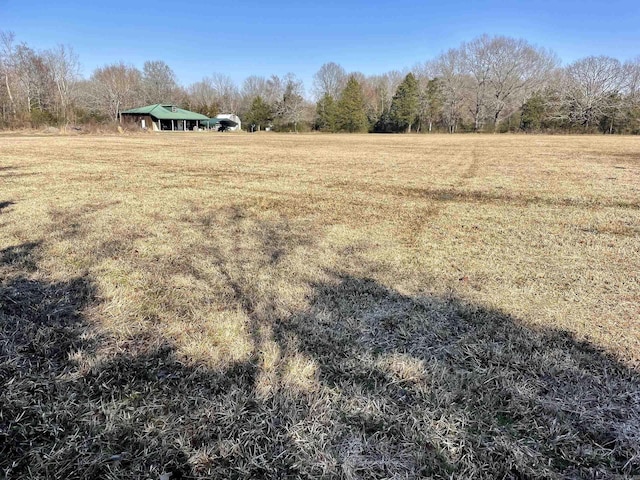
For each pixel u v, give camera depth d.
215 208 6.21
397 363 2.25
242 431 1.76
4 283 3.23
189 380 2.09
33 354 2.30
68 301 2.96
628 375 2.18
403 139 33.50
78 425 1.78
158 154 15.59
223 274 3.53
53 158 13.21
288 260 3.93
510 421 1.85
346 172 11.02
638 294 3.24
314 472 1.57
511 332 2.62
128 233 4.75
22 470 1.56
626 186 8.80
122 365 2.22
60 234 4.64
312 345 2.44
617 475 1.57
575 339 2.54
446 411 1.89
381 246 4.46
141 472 1.56
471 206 6.71
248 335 2.52
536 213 6.23
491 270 3.75
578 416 1.87
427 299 3.09
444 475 1.56
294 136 41.16
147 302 2.97
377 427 1.80
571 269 3.82
